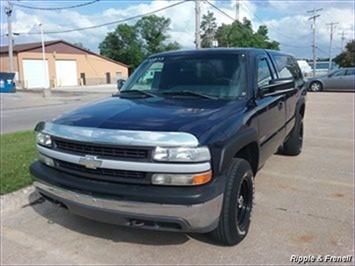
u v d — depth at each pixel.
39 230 3.72
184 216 2.75
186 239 3.47
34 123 12.69
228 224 3.15
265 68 4.63
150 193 2.76
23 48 43.66
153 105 3.52
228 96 3.83
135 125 2.94
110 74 55.88
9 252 3.30
